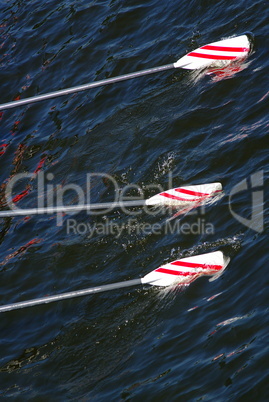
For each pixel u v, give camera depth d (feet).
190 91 134.72
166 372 80.23
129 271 102.78
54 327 98.68
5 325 103.50
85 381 86.17
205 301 89.15
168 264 95.14
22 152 146.41
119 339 90.74
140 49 156.87
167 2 165.89
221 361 77.30
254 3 148.66
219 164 113.19
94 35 169.27
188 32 153.28
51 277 109.29
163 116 132.67
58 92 129.70
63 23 181.37
